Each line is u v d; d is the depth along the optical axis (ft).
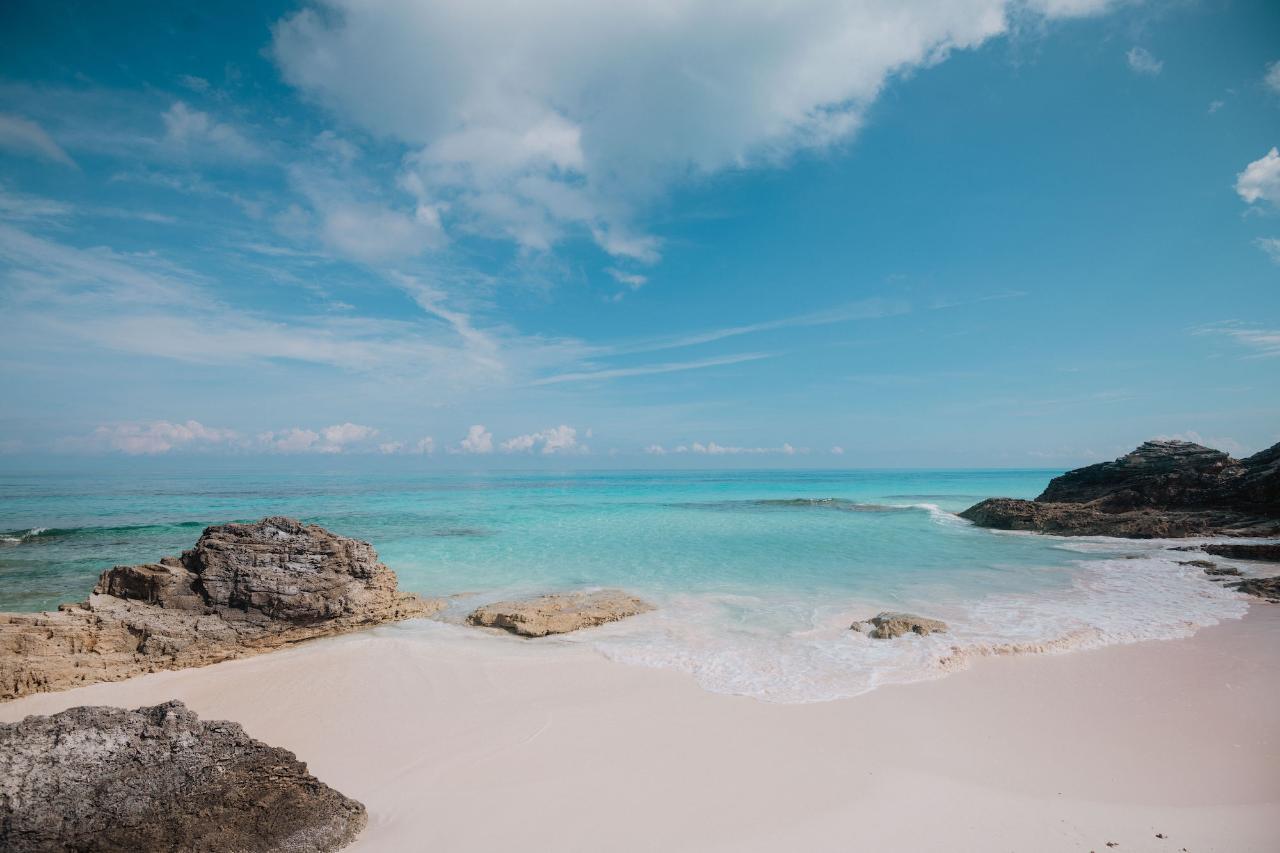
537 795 22.89
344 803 21.27
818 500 162.09
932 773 24.09
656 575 63.26
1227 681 33.58
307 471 515.91
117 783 19.04
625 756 25.93
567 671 36.55
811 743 26.86
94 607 39.63
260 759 21.89
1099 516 93.71
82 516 121.70
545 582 60.49
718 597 53.88
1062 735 27.43
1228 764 24.56
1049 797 22.21
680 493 213.87
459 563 69.87
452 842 20.02
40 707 31.78
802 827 20.44
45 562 70.23
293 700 32.58
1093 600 51.98
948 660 37.01
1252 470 93.97
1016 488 264.31
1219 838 19.44
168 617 40.29
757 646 40.52
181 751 20.71
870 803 21.88
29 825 17.35
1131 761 24.94
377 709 31.32
